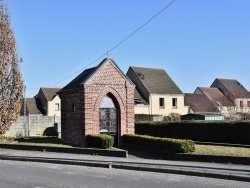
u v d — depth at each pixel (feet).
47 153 63.41
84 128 73.51
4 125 80.38
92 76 74.90
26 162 55.77
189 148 57.62
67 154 61.93
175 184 36.37
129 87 80.28
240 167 45.39
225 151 59.47
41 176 41.39
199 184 36.52
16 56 81.15
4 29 79.36
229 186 35.55
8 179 39.24
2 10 79.46
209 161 51.75
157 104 167.73
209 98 198.90
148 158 60.49
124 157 58.03
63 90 81.41
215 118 120.06
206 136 82.28
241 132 75.61
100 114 78.33
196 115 118.01
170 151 59.67
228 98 204.54
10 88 80.48
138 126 98.17
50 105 204.64
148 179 39.47
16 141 80.84
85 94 73.87
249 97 217.36
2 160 58.29
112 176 41.55
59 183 36.70
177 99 175.63
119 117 78.48
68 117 79.82
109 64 77.66
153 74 179.93
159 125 92.99
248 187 35.09
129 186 35.04
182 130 87.51
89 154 61.93
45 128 105.60
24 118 100.27
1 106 79.00
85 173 43.91
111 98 78.79
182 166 46.50
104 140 68.54
